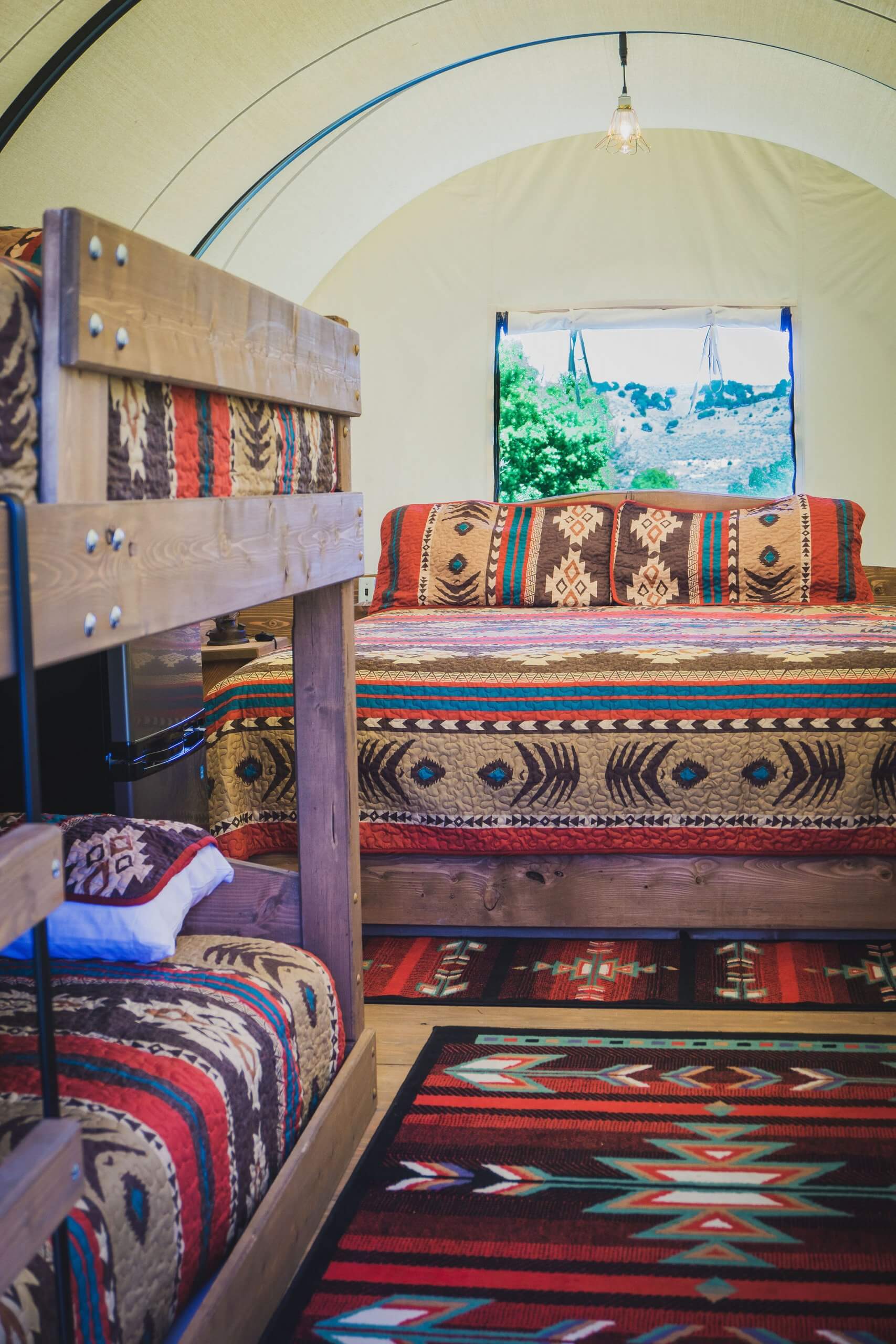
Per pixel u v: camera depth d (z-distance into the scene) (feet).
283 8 11.71
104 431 3.62
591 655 9.51
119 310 3.59
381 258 18.08
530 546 13.70
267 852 9.42
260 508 4.88
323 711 6.23
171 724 9.75
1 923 2.73
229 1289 4.44
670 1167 6.00
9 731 8.88
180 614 4.04
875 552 17.62
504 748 9.05
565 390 18.17
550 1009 8.07
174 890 5.85
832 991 8.24
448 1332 4.78
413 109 15.38
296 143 14.60
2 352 3.16
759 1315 4.85
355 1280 5.13
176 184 13.87
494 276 17.95
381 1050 7.49
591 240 17.72
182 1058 4.65
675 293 17.66
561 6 13.24
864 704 8.84
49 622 3.14
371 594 18.40
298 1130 5.42
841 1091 6.79
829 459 17.62
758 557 13.21
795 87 14.84
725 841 8.92
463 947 9.26
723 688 9.00
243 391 4.70
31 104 11.02
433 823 9.12
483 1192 5.80
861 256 17.13
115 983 5.35
